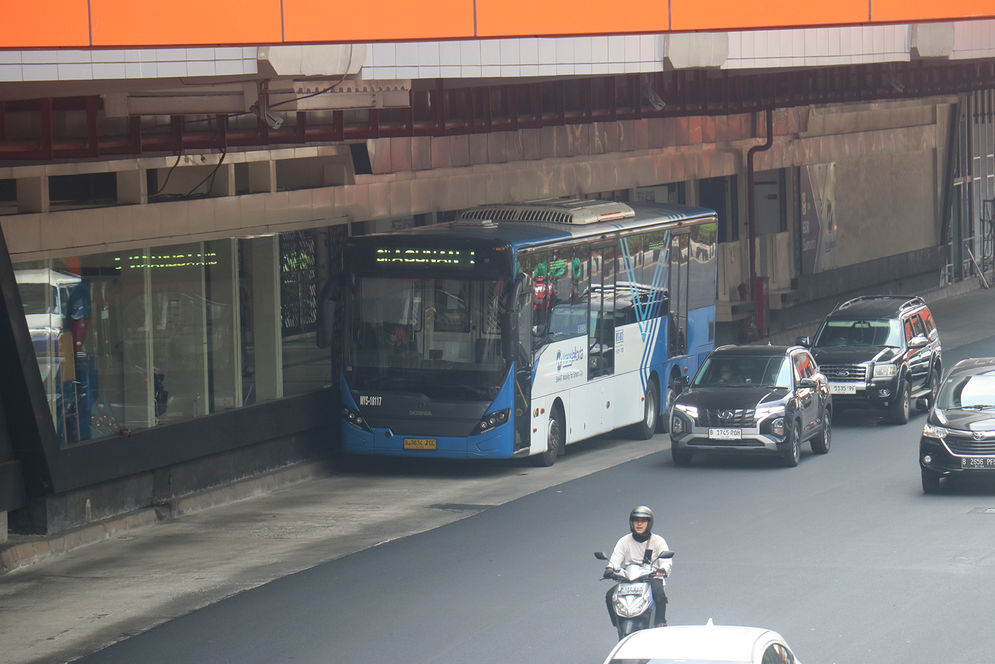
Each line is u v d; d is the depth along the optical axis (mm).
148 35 34938
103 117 46094
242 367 58312
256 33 36625
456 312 59000
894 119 122062
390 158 64562
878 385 71812
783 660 25547
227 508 54969
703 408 60938
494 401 58625
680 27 42969
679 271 73562
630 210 70062
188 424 54469
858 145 116250
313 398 61938
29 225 47469
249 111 46469
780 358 63500
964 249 138000
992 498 53062
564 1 41094
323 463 62031
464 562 44500
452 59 47594
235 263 57688
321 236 63219
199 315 55844
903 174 125938
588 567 43312
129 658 35438
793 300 105500
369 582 42250
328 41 37719
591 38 50844
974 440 53219
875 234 121438
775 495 54531
